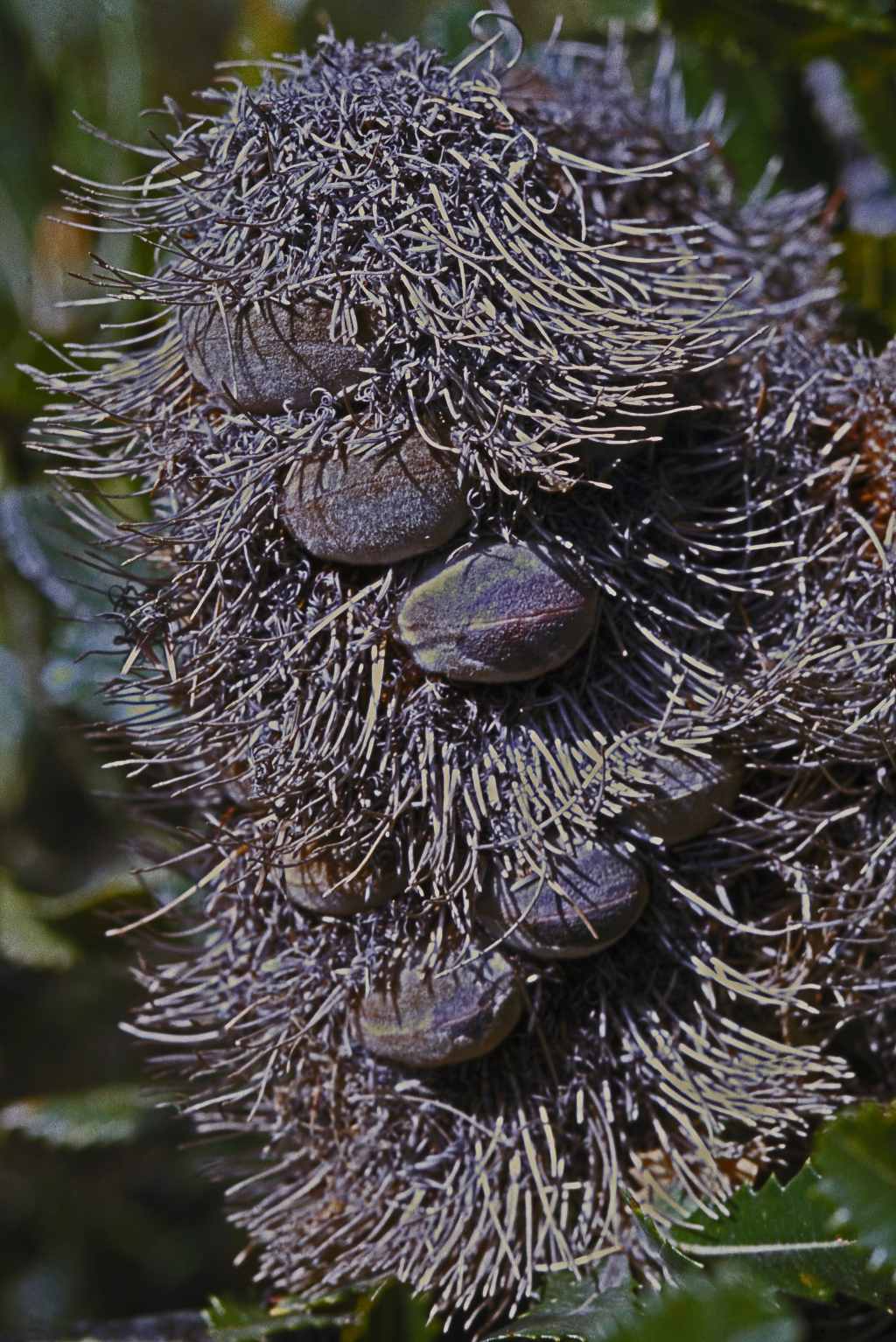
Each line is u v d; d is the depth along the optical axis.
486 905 0.57
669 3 0.66
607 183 0.60
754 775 0.58
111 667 0.68
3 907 0.70
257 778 0.57
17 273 0.75
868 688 0.58
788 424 0.58
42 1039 0.89
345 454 0.56
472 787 0.57
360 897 0.57
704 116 0.67
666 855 0.58
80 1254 0.99
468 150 0.57
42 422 0.59
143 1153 0.92
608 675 0.58
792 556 0.58
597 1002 0.58
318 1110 0.59
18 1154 0.91
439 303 0.56
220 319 0.56
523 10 0.83
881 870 0.58
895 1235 0.55
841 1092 0.59
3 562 0.72
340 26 0.85
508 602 0.56
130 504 0.65
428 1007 0.57
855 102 0.68
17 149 0.75
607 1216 0.58
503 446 0.56
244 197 0.56
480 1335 0.59
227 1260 0.96
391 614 0.57
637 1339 0.54
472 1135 0.59
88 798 0.81
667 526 0.57
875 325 0.66
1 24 0.73
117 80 0.70
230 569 0.57
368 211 0.56
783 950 0.59
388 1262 0.59
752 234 0.62
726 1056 0.58
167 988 0.61
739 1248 0.58
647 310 0.57
